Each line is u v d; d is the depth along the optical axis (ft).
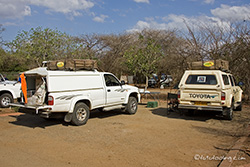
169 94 33.63
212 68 29.58
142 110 37.58
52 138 21.40
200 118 31.17
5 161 16.01
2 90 37.14
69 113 25.41
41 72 24.08
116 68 76.07
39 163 15.67
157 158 16.62
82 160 16.22
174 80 61.00
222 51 46.37
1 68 77.51
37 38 45.34
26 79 25.71
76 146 19.15
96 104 28.43
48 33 46.29
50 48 46.42
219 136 22.39
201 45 49.06
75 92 26.02
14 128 25.13
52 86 23.88
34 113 24.68
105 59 74.74
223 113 29.09
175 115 33.27
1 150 18.24
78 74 26.68
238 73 44.80
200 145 19.60
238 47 43.93
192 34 51.11
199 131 24.23
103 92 29.30
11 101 38.29
